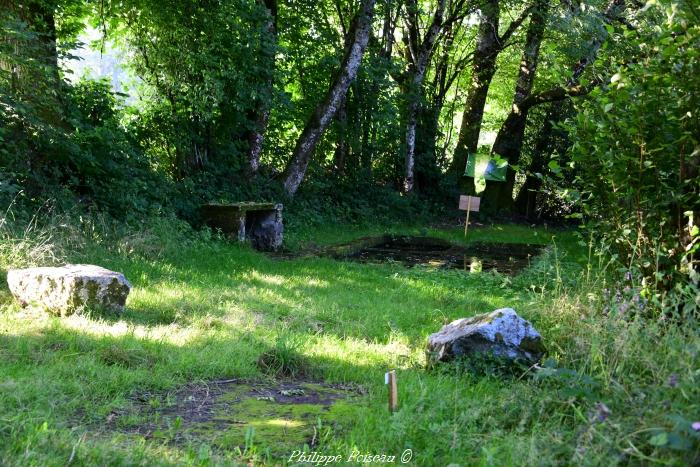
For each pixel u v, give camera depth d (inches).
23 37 441.4
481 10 1039.0
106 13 659.4
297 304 369.7
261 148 805.9
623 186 275.6
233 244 581.0
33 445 147.3
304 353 266.8
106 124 581.0
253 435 163.0
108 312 298.5
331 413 198.7
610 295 282.8
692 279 237.6
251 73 698.8
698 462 130.7
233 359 248.7
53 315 291.4
